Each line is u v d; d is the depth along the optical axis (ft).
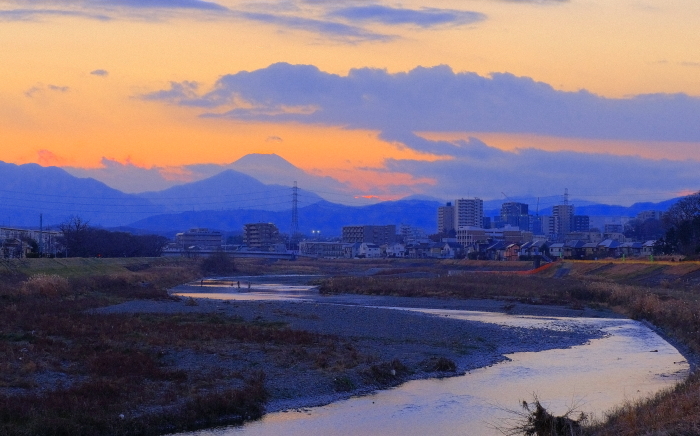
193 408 91.56
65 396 91.61
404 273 517.14
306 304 246.27
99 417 84.69
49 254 399.03
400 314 211.41
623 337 172.24
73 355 119.96
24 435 77.10
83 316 177.78
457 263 605.31
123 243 552.00
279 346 137.39
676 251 481.87
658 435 65.62
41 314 179.22
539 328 187.32
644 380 116.67
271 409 97.71
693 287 294.25
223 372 112.47
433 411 97.09
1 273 269.44
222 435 86.02
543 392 107.65
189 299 249.75
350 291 330.75
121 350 126.93
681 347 154.92
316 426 90.27
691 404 74.43
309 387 106.93
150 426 86.02
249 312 209.56
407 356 135.13
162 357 122.83
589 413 88.53
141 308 216.74
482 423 90.79
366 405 100.63
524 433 78.13
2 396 88.89
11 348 120.98
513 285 338.95
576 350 151.23
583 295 280.51
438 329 177.37
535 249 595.47
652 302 214.90
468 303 269.85
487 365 132.05
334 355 130.00
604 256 541.34
